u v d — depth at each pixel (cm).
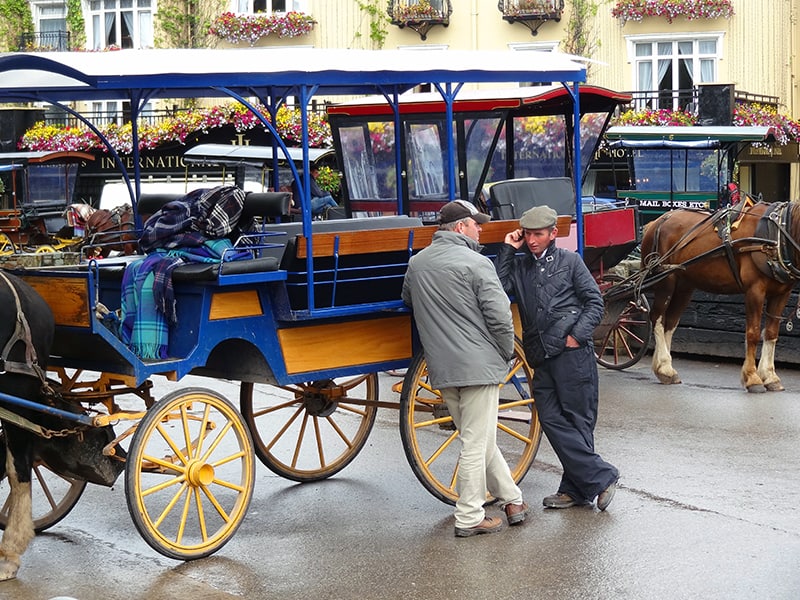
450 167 845
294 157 1920
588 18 2855
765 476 882
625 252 1419
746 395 1212
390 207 1241
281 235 793
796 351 1364
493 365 736
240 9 3047
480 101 1191
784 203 1219
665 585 651
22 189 2177
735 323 1408
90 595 652
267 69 732
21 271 720
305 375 771
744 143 1819
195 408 1176
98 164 2686
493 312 729
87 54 749
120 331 729
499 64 852
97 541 759
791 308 1374
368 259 784
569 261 790
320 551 725
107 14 3133
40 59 684
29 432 699
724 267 1235
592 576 668
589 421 798
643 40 2833
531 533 752
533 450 856
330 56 793
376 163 1241
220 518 804
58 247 1908
